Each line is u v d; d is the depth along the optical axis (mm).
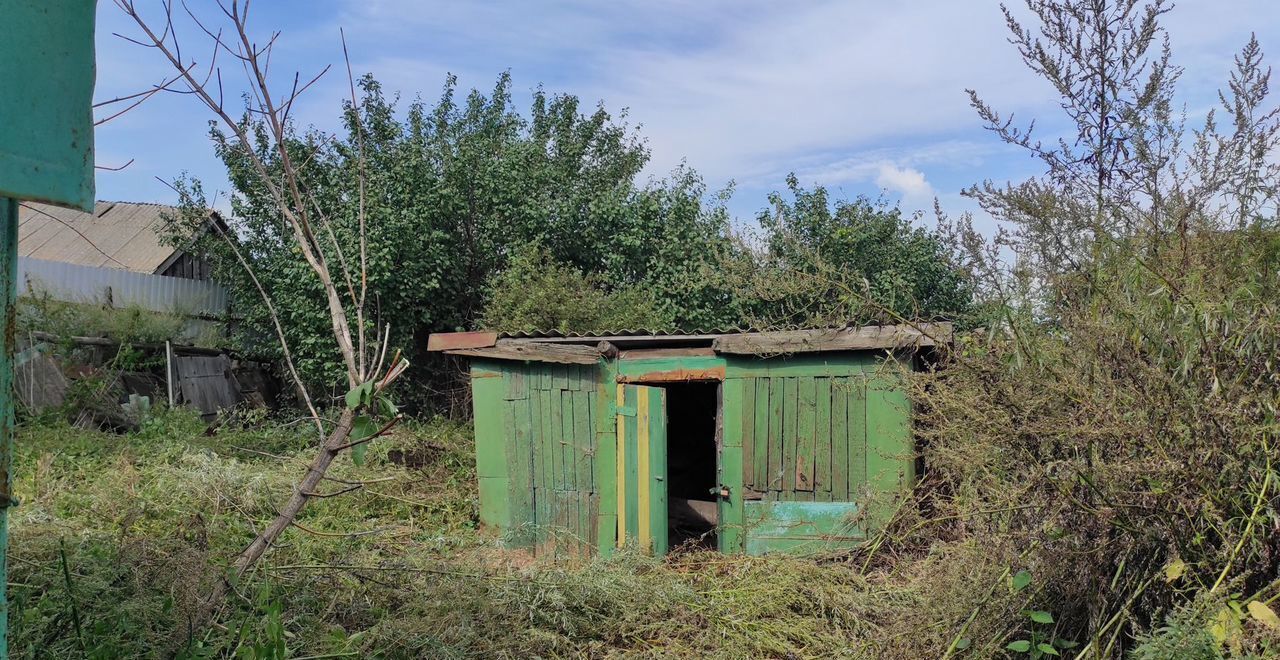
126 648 3807
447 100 18547
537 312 13172
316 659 4070
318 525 7578
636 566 6691
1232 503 3371
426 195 14547
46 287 12477
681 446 11383
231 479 7691
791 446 7523
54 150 2119
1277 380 3381
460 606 5031
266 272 14305
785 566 6457
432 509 8852
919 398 4695
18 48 2037
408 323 14180
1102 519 3535
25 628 3771
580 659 5090
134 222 16547
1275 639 3119
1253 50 4258
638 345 7961
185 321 14094
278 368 15352
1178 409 3359
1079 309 3887
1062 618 3961
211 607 4016
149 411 11742
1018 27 5156
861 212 14203
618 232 15789
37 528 5480
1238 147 4238
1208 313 3342
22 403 10594
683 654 5168
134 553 4441
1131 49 4875
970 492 4223
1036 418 3697
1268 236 3719
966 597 4219
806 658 5082
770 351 7465
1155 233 3924
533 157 17453
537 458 8023
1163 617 3623
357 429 4055
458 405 13555
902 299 10766
